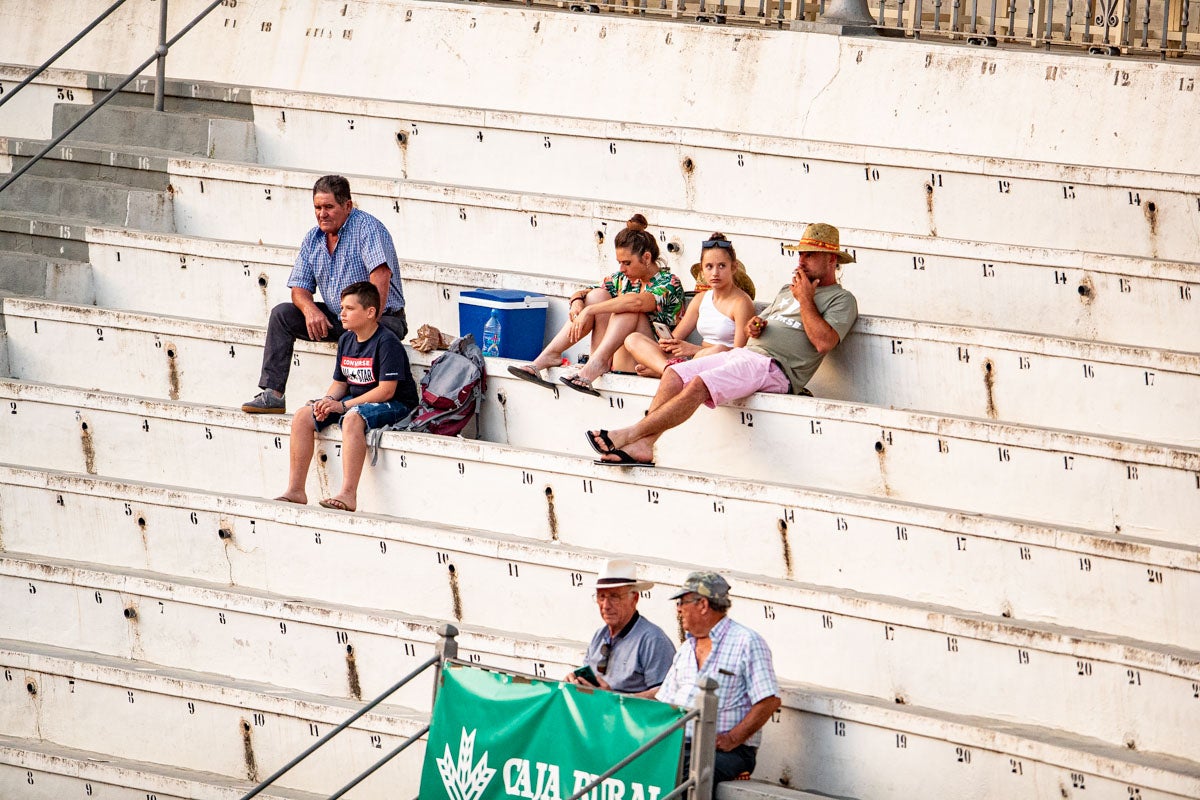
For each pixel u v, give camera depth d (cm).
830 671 2712
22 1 4541
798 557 2844
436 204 3641
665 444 3081
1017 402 2984
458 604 2981
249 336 3406
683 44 3866
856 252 3269
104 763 2995
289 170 3728
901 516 2756
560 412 3180
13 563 3206
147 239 3662
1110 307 3050
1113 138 3378
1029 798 2448
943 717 2556
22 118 4159
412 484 3125
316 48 4222
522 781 2394
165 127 3975
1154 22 3847
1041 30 3919
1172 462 2677
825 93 3697
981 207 3306
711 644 2462
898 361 3089
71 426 3394
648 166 3625
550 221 3547
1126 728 2481
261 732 2945
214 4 4003
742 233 3381
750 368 2964
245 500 3117
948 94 3559
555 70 3981
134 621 3122
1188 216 3109
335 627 2970
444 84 4084
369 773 2547
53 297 3716
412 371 3328
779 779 2620
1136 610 2584
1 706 3139
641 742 2308
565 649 2802
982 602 2705
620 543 2978
